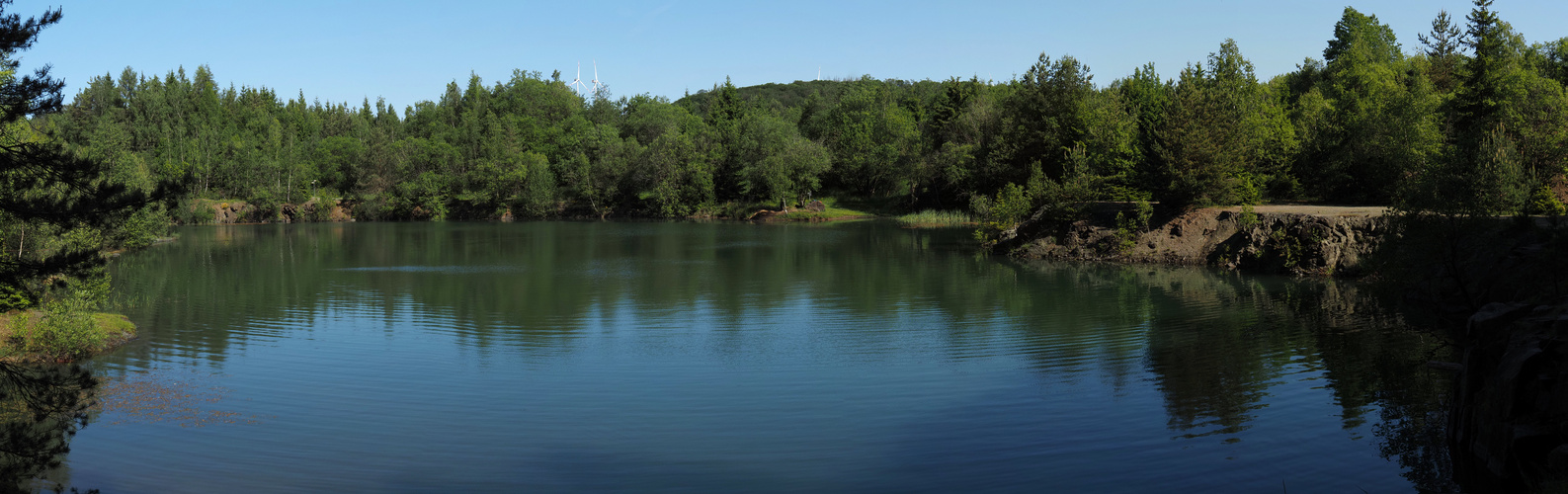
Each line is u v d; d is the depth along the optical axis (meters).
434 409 17.17
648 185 119.06
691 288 37.00
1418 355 20.69
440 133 153.62
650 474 13.42
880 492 12.57
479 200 124.00
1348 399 16.95
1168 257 44.84
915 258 51.03
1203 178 46.53
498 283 39.72
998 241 55.47
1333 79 89.62
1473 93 55.84
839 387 18.89
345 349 23.47
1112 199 53.56
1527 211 22.59
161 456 14.22
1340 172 56.81
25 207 11.62
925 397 17.94
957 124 101.44
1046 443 14.77
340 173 133.62
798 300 32.91
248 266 48.91
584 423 16.25
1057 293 33.88
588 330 26.52
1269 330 24.72
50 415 16.27
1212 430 15.28
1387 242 22.72
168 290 36.94
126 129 126.25
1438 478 12.70
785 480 13.13
